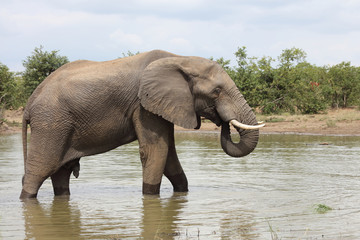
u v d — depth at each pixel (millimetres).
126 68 10562
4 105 43781
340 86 61438
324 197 10070
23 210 9188
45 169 10422
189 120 10320
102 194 10930
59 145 10430
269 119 41719
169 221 8086
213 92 10211
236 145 10336
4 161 17125
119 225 7844
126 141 10820
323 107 50438
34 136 10469
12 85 44031
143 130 10445
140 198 10328
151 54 10703
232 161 16812
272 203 9508
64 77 10617
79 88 10406
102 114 10445
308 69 64500
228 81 10312
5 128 39625
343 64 63031
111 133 10594
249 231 7305
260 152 19688
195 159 17516
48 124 10367
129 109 10477
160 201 9938
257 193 10734
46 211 9070
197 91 10273
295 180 12531
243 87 47188
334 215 8305
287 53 61000
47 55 53469
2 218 8445
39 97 10555
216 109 10289
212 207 9219
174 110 10227
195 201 9883
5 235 7262
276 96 49312
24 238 7086
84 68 10758
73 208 9344
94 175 13883
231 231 7320
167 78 10312
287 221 7906
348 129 33156
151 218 8336
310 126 35719
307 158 17438
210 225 7750
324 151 20000
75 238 7059
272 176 13258
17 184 12289
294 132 33000
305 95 49562
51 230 7547
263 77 49938
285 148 21406
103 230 7523
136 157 18469
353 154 18781
